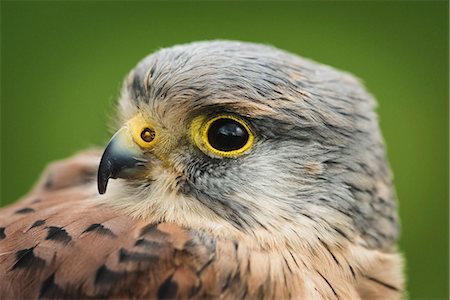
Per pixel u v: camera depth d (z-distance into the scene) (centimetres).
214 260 78
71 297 77
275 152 79
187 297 77
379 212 80
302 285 78
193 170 79
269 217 79
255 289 78
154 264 77
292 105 79
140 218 79
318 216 79
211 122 79
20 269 77
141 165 79
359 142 80
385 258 80
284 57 80
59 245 78
